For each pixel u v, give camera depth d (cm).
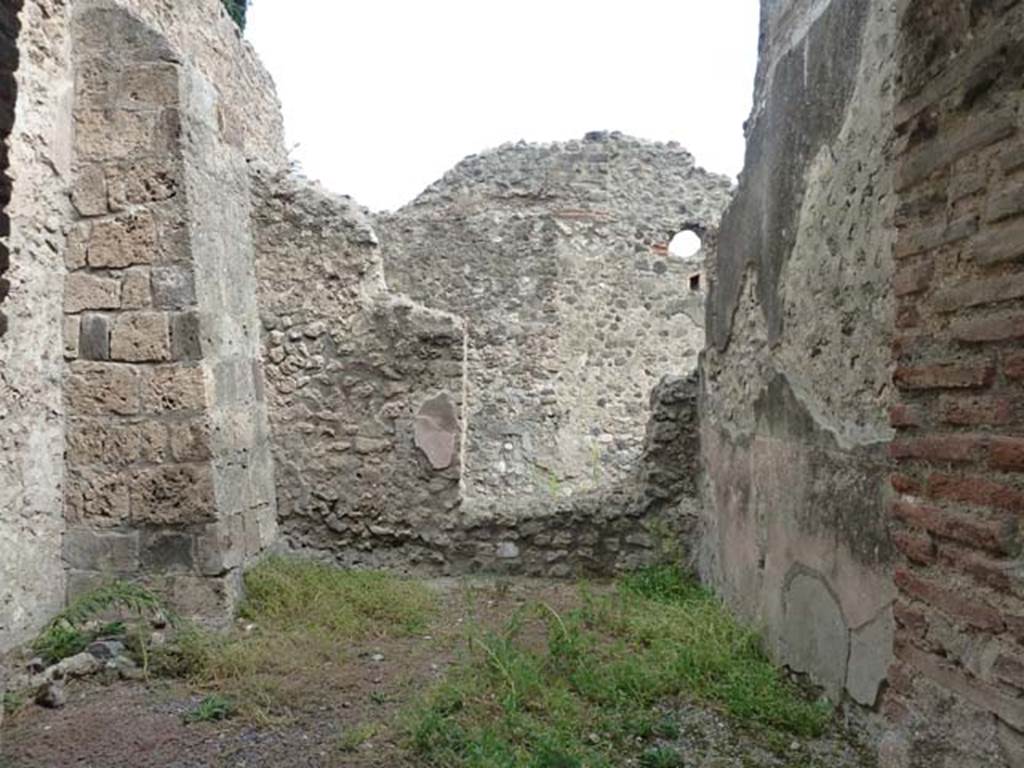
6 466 381
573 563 541
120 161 428
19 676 339
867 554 275
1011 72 163
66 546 424
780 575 355
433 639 391
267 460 522
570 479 1012
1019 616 159
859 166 287
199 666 350
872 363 275
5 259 212
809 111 338
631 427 1034
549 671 334
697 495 541
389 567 536
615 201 1038
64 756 268
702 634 381
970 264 176
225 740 279
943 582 184
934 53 189
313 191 544
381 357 540
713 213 1052
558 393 1015
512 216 1016
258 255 535
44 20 408
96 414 426
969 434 175
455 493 540
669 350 1045
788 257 358
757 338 403
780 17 388
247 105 664
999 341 166
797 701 311
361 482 538
